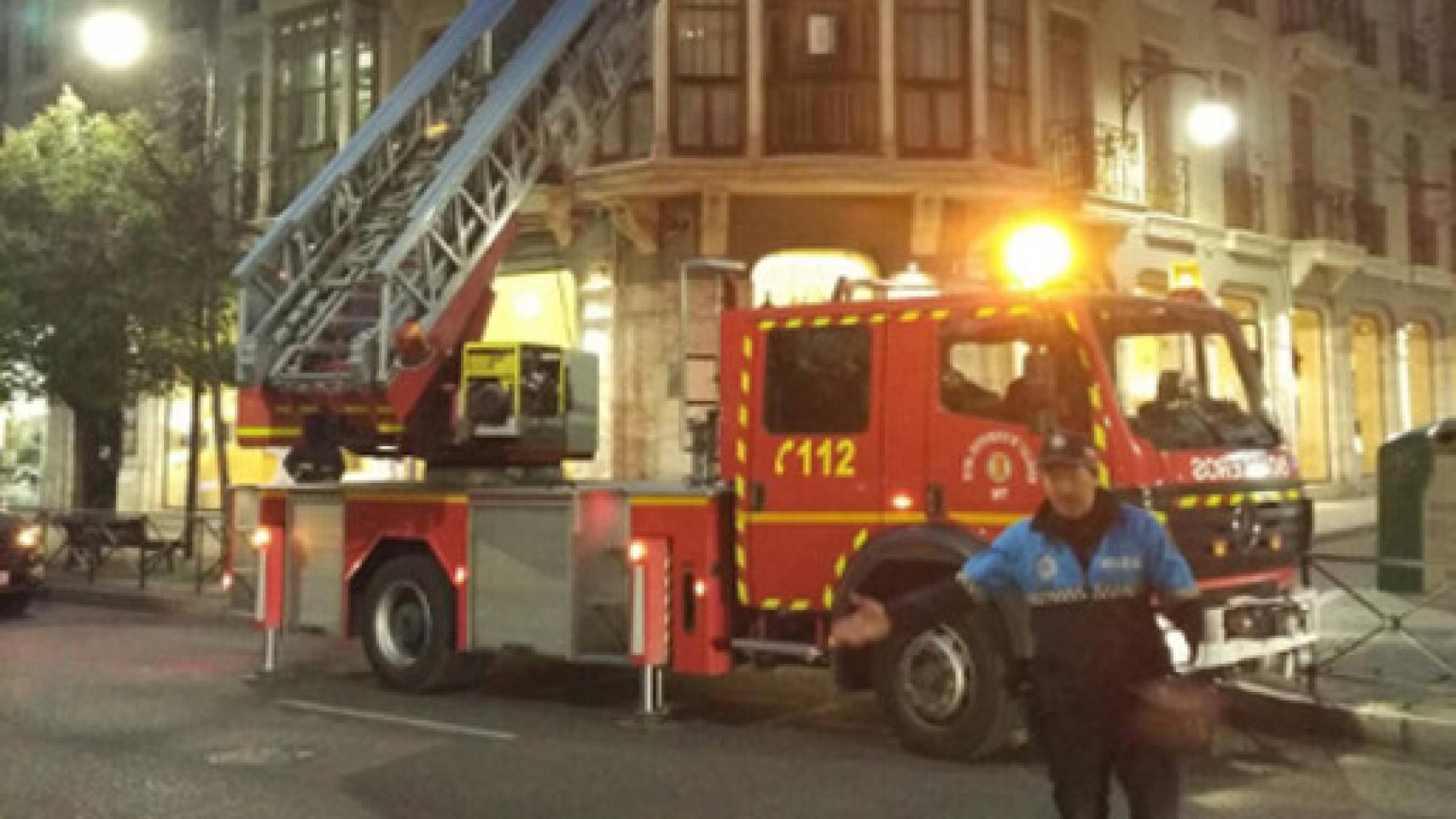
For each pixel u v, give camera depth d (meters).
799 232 17.39
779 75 17.38
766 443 7.52
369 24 20.67
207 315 16.20
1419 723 6.84
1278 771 6.51
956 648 6.63
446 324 9.48
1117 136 20.05
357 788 6.26
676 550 7.79
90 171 16.52
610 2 11.87
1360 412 26.11
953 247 17.53
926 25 17.72
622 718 8.00
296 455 9.40
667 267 17.70
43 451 25.91
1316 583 12.34
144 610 14.23
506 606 8.33
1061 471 3.91
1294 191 23.72
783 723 7.83
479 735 7.54
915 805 5.87
